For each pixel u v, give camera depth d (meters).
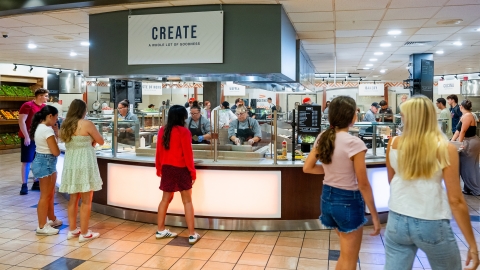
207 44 5.27
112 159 4.95
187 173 4.04
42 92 6.14
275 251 3.84
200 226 4.53
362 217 2.52
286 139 5.11
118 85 9.52
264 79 6.38
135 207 4.82
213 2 5.15
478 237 4.24
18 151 12.13
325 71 14.19
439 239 2.01
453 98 7.87
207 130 5.31
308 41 7.83
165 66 5.43
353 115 2.53
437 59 10.77
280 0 5.00
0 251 3.84
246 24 5.21
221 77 6.17
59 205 5.65
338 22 6.16
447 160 2.01
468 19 6.04
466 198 6.16
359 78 17.17
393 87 18.23
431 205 2.02
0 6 5.50
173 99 18.70
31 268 3.43
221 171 4.43
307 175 4.43
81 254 3.76
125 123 5.30
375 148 4.84
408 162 2.07
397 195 2.13
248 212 4.42
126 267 3.46
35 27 6.63
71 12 5.64
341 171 2.49
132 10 5.51
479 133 12.46
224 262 3.58
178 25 5.34
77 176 4.01
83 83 14.46
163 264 3.53
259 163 4.43
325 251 3.83
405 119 2.15
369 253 3.77
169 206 4.64
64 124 4.02
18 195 6.21
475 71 14.06
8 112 11.81
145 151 5.06
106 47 5.73
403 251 2.14
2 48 8.95
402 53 9.62
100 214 5.15
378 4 5.19
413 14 5.71
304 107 4.68
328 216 2.54
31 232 4.42
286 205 4.42
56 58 10.80
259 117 10.64
